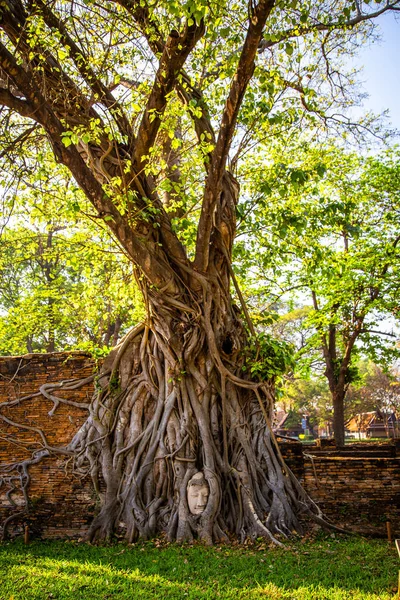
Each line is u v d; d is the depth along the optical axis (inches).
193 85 448.1
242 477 420.2
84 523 446.3
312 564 335.0
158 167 490.0
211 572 324.2
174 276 426.9
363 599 269.6
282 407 2223.2
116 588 295.1
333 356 941.8
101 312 588.7
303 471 444.8
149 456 432.8
